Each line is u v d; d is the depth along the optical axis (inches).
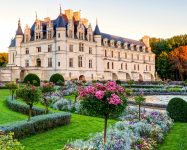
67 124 938.7
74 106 1314.0
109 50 4254.4
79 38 3604.8
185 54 4793.3
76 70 3523.6
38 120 810.2
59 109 1355.8
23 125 750.5
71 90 2026.3
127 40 4840.1
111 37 4505.4
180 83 3526.1
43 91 1326.3
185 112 1048.2
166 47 5561.0
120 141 621.0
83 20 3998.5
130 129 765.9
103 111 602.5
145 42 5246.1
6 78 3193.9
